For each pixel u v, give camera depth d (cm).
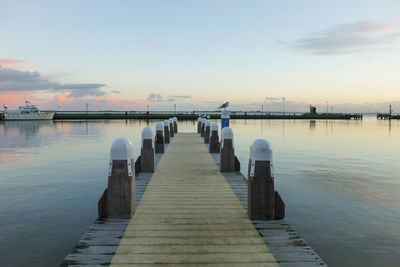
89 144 2384
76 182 1140
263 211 553
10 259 575
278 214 555
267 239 476
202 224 533
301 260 414
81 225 734
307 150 2073
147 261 408
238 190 752
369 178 1223
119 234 489
